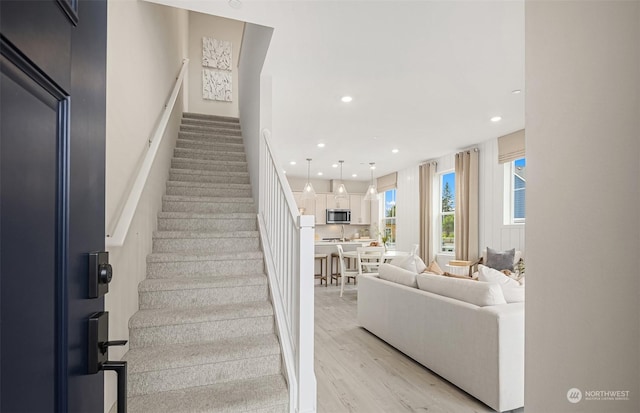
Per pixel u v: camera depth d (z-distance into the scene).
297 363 1.93
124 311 1.96
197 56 6.07
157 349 2.03
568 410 1.01
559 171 1.06
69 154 0.55
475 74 3.10
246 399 1.80
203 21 6.17
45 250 0.49
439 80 3.23
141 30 2.32
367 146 6.04
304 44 2.58
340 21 2.27
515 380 2.16
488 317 2.21
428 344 2.77
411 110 4.09
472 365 2.32
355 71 3.06
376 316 3.58
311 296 1.94
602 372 0.92
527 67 1.19
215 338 2.20
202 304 2.42
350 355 3.14
